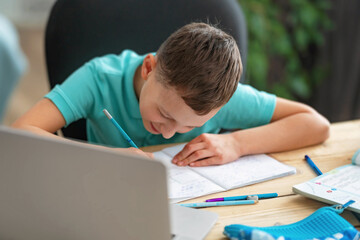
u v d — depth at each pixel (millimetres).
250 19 2145
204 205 775
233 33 1298
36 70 3312
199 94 824
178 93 831
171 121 897
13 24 3195
